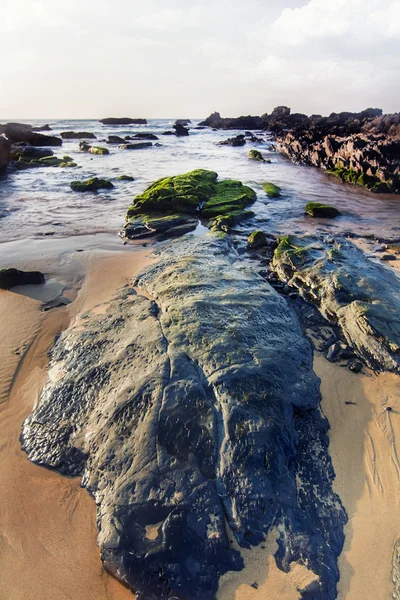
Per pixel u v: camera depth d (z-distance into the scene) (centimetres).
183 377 217
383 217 661
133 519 170
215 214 618
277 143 1773
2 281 378
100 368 245
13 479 199
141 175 1030
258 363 229
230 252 448
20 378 263
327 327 311
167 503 172
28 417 232
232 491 174
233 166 1224
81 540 172
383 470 199
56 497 189
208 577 156
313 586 153
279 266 399
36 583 160
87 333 289
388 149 952
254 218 627
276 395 214
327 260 376
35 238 535
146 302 318
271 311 295
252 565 159
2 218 633
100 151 1527
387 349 265
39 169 1152
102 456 196
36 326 316
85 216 648
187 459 185
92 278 400
